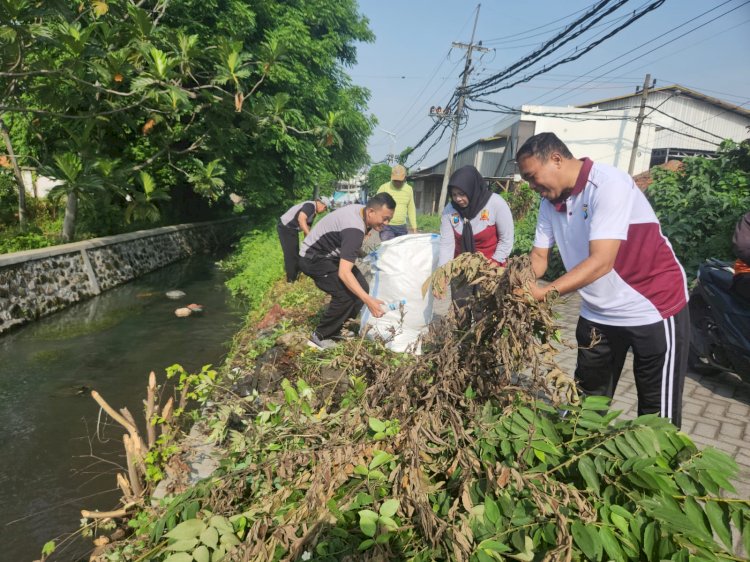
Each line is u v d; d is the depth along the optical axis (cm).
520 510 149
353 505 162
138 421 464
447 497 162
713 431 342
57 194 791
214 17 1301
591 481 154
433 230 2036
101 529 304
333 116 1064
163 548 174
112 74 759
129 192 1022
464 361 202
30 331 748
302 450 196
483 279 197
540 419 178
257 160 1532
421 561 141
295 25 1507
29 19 655
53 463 392
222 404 293
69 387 543
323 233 405
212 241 1811
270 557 148
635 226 228
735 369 399
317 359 360
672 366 241
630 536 139
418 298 395
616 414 177
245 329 645
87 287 973
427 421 180
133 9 791
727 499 144
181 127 1156
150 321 819
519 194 1468
